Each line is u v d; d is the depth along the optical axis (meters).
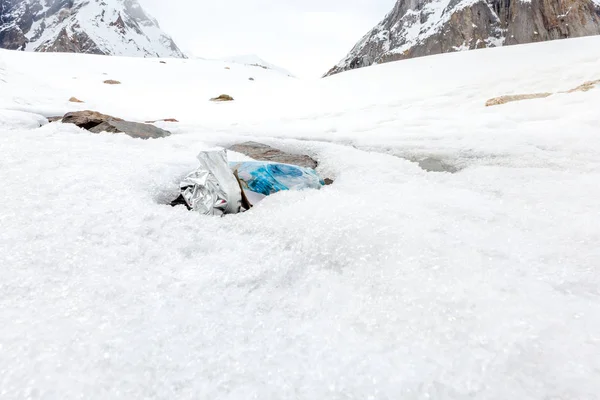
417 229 2.26
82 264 1.94
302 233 2.38
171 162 3.88
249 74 34.88
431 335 1.45
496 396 1.16
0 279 1.74
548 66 16.20
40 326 1.43
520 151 5.09
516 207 2.87
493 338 1.39
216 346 1.42
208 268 2.01
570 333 1.38
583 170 4.05
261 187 3.51
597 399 1.12
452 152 5.63
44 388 1.17
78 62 30.83
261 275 1.96
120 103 20.08
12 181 2.78
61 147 3.83
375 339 1.46
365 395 1.19
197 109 18.97
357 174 4.20
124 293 1.71
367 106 15.50
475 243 2.15
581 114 6.46
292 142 6.46
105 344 1.36
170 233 2.40
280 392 1.21
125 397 1.17
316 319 1.62
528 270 1.86
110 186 2.97
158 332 1.46
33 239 2.12
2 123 6.70
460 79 19.17
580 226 2.40
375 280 1.85
